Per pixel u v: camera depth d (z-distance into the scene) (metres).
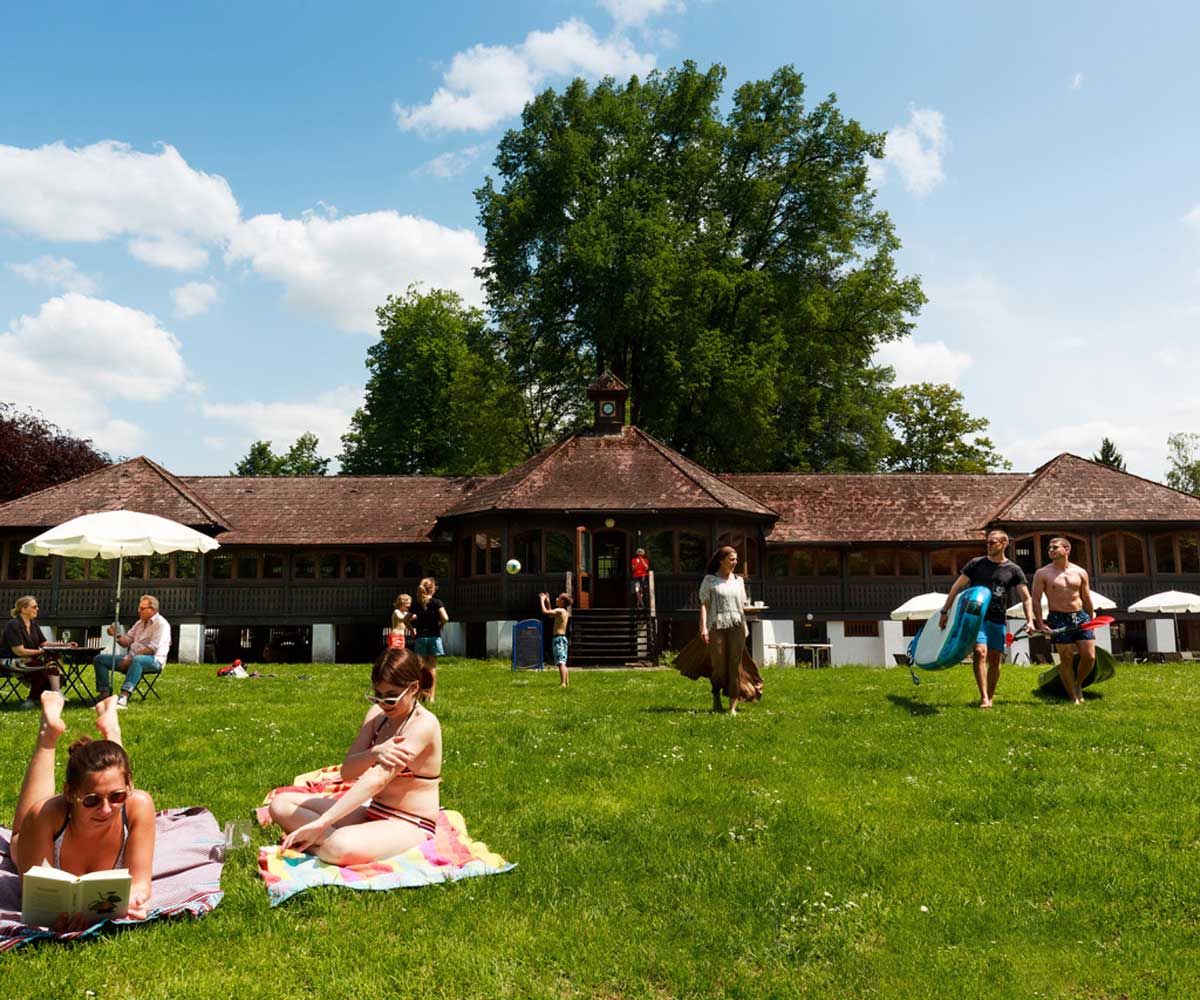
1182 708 12.39
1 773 8.70
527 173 42.41
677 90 44.03
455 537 33.28
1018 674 18.38
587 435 34.72
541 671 23.00
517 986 4.36
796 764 8.94
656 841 6.47
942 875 5.82
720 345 39.19
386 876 5.60
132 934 4.81
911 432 59.75
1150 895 5.49
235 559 33.91
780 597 34.28
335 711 13.34
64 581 32.22
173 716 12.87
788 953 4.71
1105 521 33.25
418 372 55.84
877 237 46.69
